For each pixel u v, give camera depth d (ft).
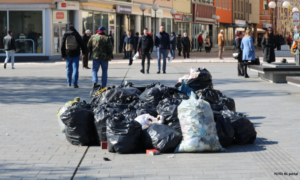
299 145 22.15
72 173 17.85
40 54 111.96
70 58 48.39
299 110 32.58
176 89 27.12
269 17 293.02
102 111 22.75
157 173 17.76
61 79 57.88
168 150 21.03
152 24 162.50
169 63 97.96
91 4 123.54
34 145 22.68
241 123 22.50
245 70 58.65
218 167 18.49
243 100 37.88
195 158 19.95
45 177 17.34
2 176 17.46
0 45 110.93
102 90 28.45
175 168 18.43
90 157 20.38
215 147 21.01
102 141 22.39
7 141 23.52
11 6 109.91
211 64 93.35
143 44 66.33
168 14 171.53
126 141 20.92
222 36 109.09
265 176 17.22
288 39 168.55
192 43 187.01
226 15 235.81
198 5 197.57
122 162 19.47
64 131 25.40
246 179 16.89
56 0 110.22
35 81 55.16
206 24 212.84
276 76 51.88
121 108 24.45
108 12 133.90
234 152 21.03
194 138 20.84
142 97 26.08
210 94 27.63
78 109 22.71
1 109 33.88
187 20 187.01
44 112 32.53
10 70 76.02
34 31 111.65
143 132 21.56
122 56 132.05
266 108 33.55
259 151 21.15
